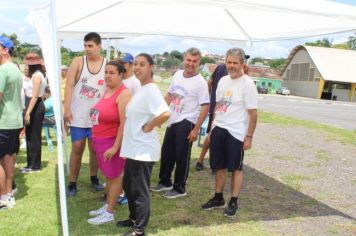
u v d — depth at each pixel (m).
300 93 48.38
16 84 4.10
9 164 4.25
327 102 34.69
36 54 5.49
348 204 5.10
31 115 5.57
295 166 7.12
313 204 5.02
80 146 4.64
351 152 8.72
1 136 4.07
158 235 3.77
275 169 6.80
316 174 6.60
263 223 4.25
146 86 3.35
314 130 12.20
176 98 4.70
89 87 4.51
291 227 4.20
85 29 6.84
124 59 4.41
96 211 4.14
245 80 4.11
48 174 5.59
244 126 4.17
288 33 5.61
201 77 4.66
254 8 3.74
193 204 4.68
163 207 4.53
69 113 4.52
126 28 7.20
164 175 5.06
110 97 3.77
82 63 4.50
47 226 3.84
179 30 7.35
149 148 3.39
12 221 3.93
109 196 3.95
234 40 7.14
